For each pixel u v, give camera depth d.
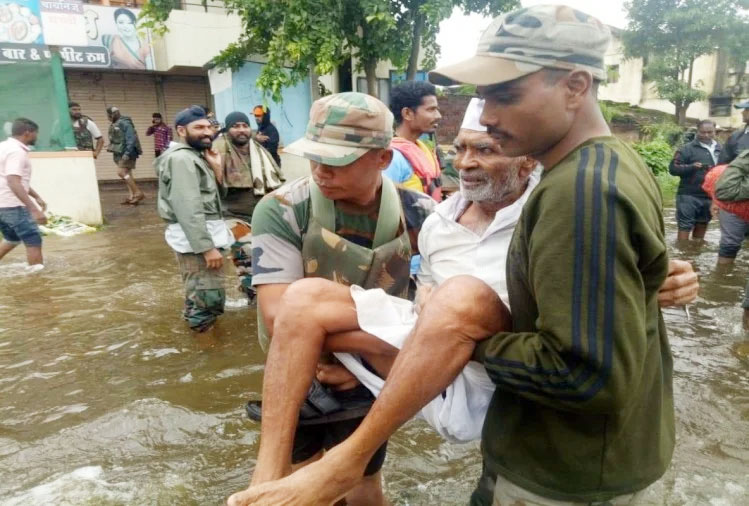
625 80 29.38
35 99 9.04
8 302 5.38
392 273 1.96
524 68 1.14
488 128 1.25
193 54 14.40
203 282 4.31
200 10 14.36
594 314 1.09
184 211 4.06
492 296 1.37
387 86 12.85
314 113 1.77
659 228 1.20
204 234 4.11
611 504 1.36
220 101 11.32
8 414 3.31
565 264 1.11
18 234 6.54
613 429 1.30
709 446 2.87
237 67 10.73
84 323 4.80
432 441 3.01
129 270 6.58
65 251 7.61
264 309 1.89
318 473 1.31
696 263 6.58
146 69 14.69
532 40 1.15
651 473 1.38
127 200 12.35
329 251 1.88
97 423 3.15
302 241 1.91
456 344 1.31
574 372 1.12
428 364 1.30
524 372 1.19
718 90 27.62
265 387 1.55
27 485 2.63
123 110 16.28
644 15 23.31
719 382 3.57
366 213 1.93
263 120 8.51
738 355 3.98
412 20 10.12
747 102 7.09
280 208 1.90
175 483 2.64
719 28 22.50
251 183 4.80
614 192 1.09
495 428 1.46
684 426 3.06
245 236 4.76
